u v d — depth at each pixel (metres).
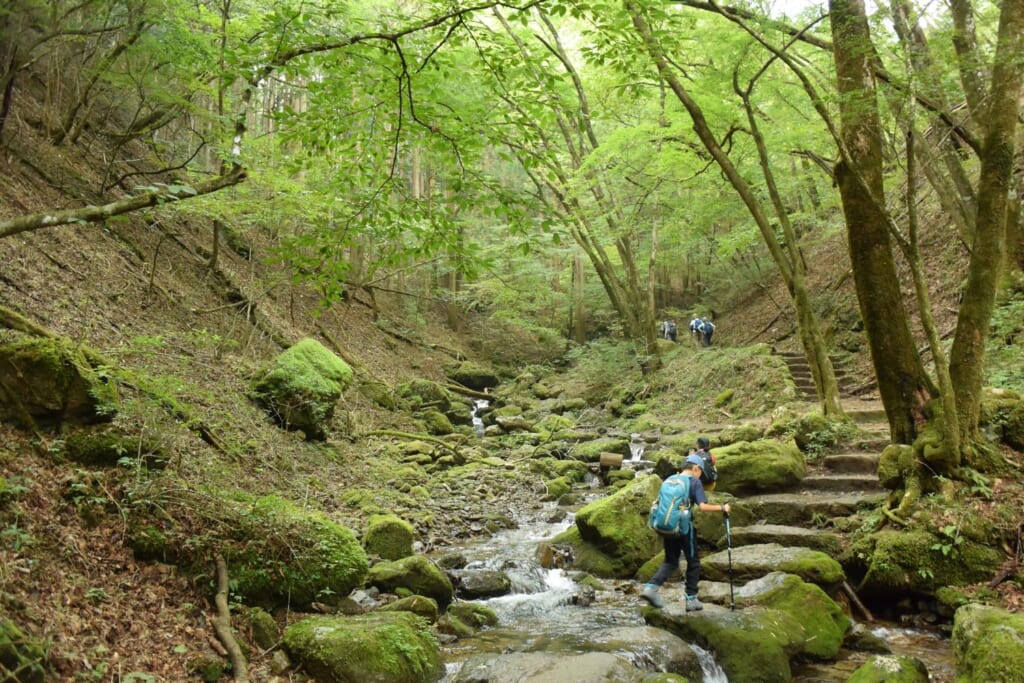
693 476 6.10
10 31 10.26
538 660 4.76
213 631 4.59
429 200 5.53
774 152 13.23
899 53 6.85
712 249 24.84
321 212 10.50
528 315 29.23
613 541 7.80
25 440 5.17
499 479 12.27
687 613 5.70
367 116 5.62
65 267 10.30
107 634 4.05
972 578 6.00
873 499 7.70
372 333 22.12
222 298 14.72
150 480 5.46
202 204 9.79
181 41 10.52
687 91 10.87
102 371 5.83
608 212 16.81
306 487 8.97
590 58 5.93
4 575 3.80
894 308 7.42
